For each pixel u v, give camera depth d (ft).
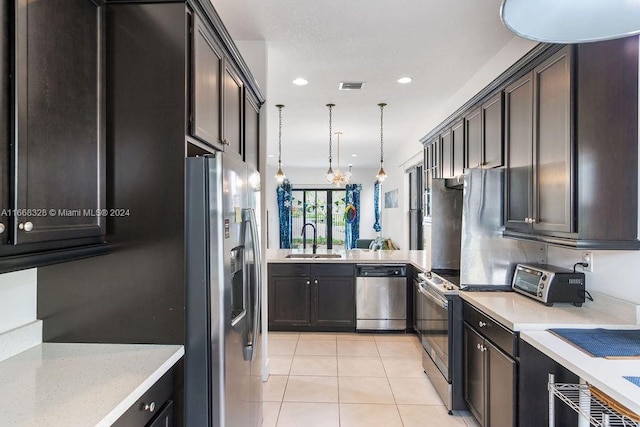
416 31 8.91
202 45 5.54
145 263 5.13
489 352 7.19
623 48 6.12
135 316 5.16
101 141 4.94
